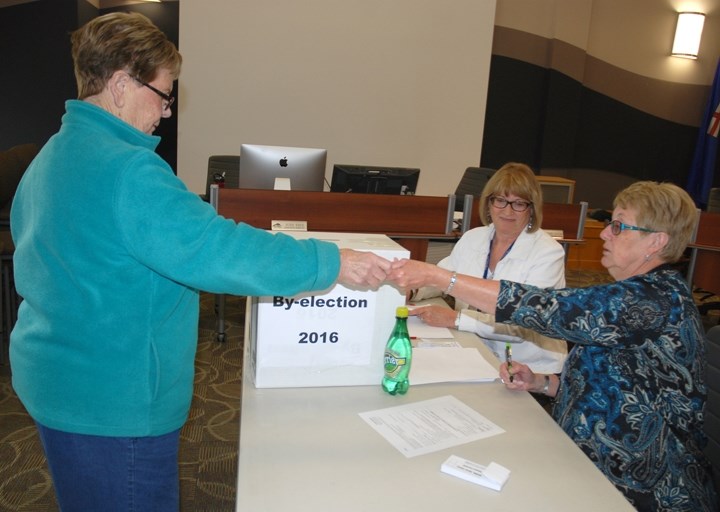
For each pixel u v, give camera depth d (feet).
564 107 20.84
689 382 4.31
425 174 19.10
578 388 4.57
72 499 3.72
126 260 3.41
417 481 3.43
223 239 3.40
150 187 3.30
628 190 4.76
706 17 21.20
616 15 20.79
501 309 4.36
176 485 4.03
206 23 16.85
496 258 7.46
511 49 20.40
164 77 3.79
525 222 7.25
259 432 3.86
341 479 3.40
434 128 18.85
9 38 18.10
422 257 10.99
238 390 9.86
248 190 9.78
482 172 14.73
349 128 18.34
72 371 3.49
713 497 4.35
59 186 3.34
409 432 4.00
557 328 4.29
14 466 7.36
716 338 4.87
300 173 10.70
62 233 3.33
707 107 21.29
